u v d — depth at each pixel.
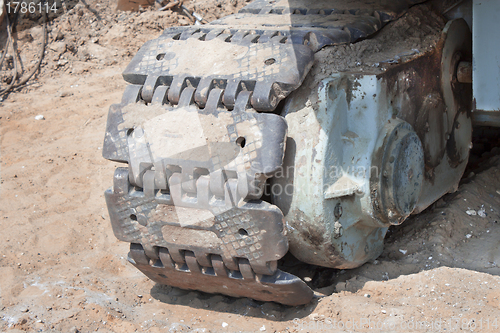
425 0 4.23
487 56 3.64
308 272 3.85
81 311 3.35
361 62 3.35
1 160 6.13
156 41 3.46
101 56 8.94
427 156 3.88
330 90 3.06
